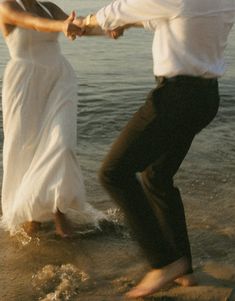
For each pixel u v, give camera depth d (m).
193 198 4.68
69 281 3.40
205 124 3.11
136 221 3.12
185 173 5.24
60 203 3.85
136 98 7.97
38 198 3.88
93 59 11.59
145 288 3.21
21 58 3.96
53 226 4.20
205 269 3.55
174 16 2.91
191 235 4.01
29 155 4.01
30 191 3.90
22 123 3.97
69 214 4.26
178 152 3.15
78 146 6.04
